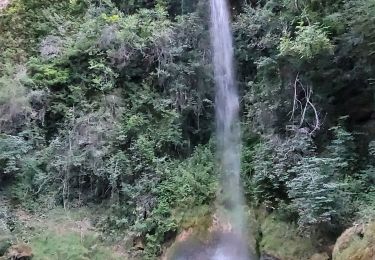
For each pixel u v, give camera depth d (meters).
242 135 10.98
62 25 12.67
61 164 10.75
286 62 9.73
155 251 9.67
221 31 12.21
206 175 10.41
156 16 12.46
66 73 11.60
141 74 11.82
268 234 9.01
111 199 10.57
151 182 10.38
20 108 10.90
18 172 10.59
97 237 9.91
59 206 10.61
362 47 8.62
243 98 11.34
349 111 9.59
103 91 11.43
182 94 11.47
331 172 8.34
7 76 11.52
